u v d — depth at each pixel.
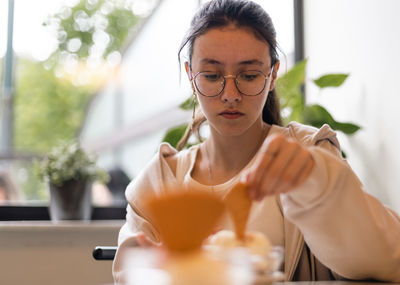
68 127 2.66
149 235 1.26
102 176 2.37
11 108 2.57
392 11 1.87
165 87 2.79
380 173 1.97
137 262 0.60
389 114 1.90
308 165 0.76
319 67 2.48
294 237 1.17
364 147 2.09
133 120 2.77
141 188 1.35
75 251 2.23
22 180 2.51
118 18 2.77
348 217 0.86
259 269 0.60
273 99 1.43
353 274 0.92
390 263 0.89
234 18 1.18
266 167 0.70
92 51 2.73
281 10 2.65
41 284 2.18
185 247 0.56
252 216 1.21
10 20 2.60
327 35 2.40
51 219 2.44
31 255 2.19
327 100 2.41
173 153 1.44
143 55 2.78
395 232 0.92
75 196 2.28
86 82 2.71
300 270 1.19
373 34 2.01
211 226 0.56
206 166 1.35
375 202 0.93
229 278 0.54
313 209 0.85
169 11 2.75
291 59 2.64
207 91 1.17
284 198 0.86
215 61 1.16
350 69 2.19
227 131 1.19
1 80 2.57
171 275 0.54
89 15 2.73
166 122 2.80
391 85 1.88
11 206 2.44
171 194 0.55
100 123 2.72
